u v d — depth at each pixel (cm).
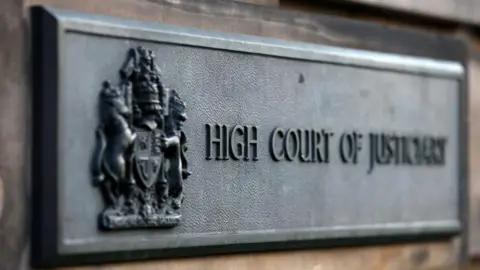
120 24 200
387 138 263
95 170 195
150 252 205
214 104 217
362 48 261
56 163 190
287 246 234
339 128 248
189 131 212
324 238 243
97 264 198
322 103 243
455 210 288
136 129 201
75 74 193
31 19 192
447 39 288
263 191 228
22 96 190
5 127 188
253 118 226
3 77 188
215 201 217
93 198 195
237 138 222
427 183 277
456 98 288
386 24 274
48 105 190
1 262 187
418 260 278
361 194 254
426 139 277
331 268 249
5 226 188
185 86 211
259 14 234
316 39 249
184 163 211
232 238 220
